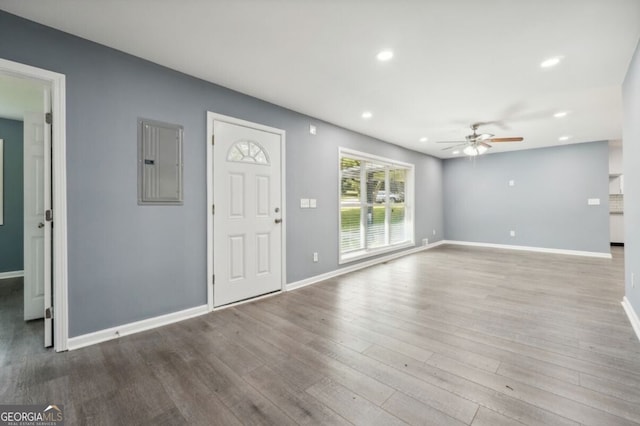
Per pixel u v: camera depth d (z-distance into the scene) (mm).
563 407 1526
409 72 2758
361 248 5176
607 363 1942
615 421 1422
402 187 6391
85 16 1961
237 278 3215
